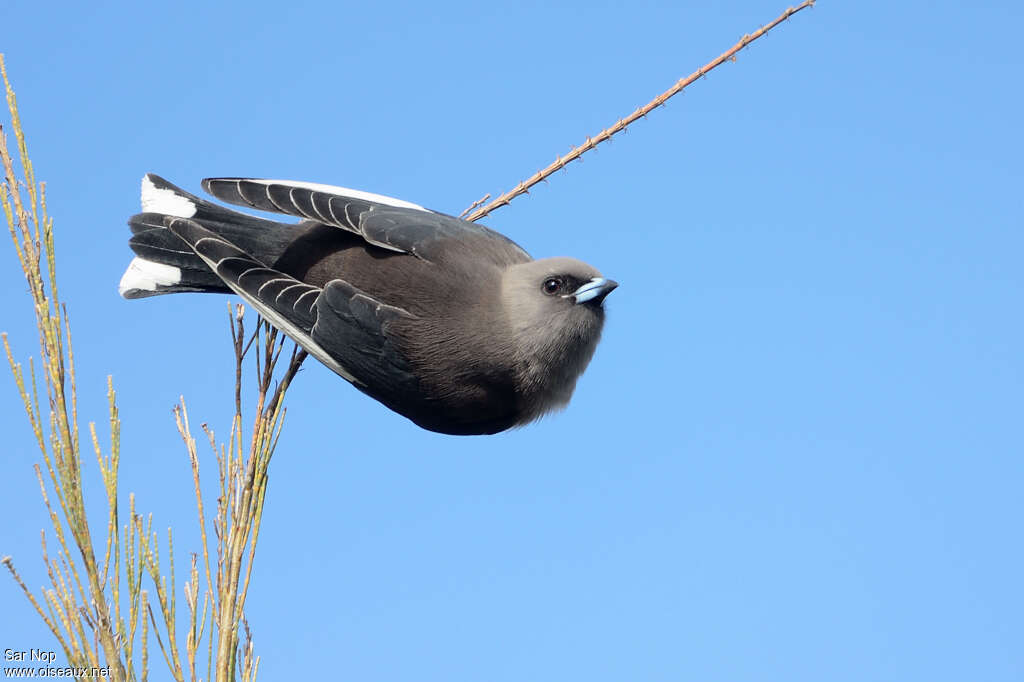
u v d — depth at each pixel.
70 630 6.69
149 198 11.88
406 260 10.88
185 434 7.77
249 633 7.38
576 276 10.71
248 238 11.52
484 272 10.83
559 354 10.82
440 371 10.59
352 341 10.45
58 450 6.90
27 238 7.07
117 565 6.82
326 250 11.30
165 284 11.50
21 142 7.09
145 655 6.78
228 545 7.61
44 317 7.00
